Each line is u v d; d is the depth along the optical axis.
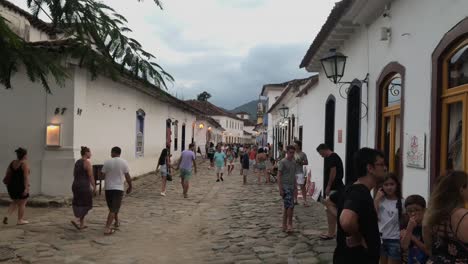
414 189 6.94
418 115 6.83
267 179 21.89
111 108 17.25
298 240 8.99
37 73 5.42
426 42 6.58
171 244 9.07
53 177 13.57
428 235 3.74
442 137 6.18
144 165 22.27
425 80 6.61
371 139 9.24
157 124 24.83
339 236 3.80
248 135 109.88
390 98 8.50
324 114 14.62
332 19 10.30
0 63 5.21
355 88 10.84
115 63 6.30
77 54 6.09
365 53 9.77
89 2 5.89
